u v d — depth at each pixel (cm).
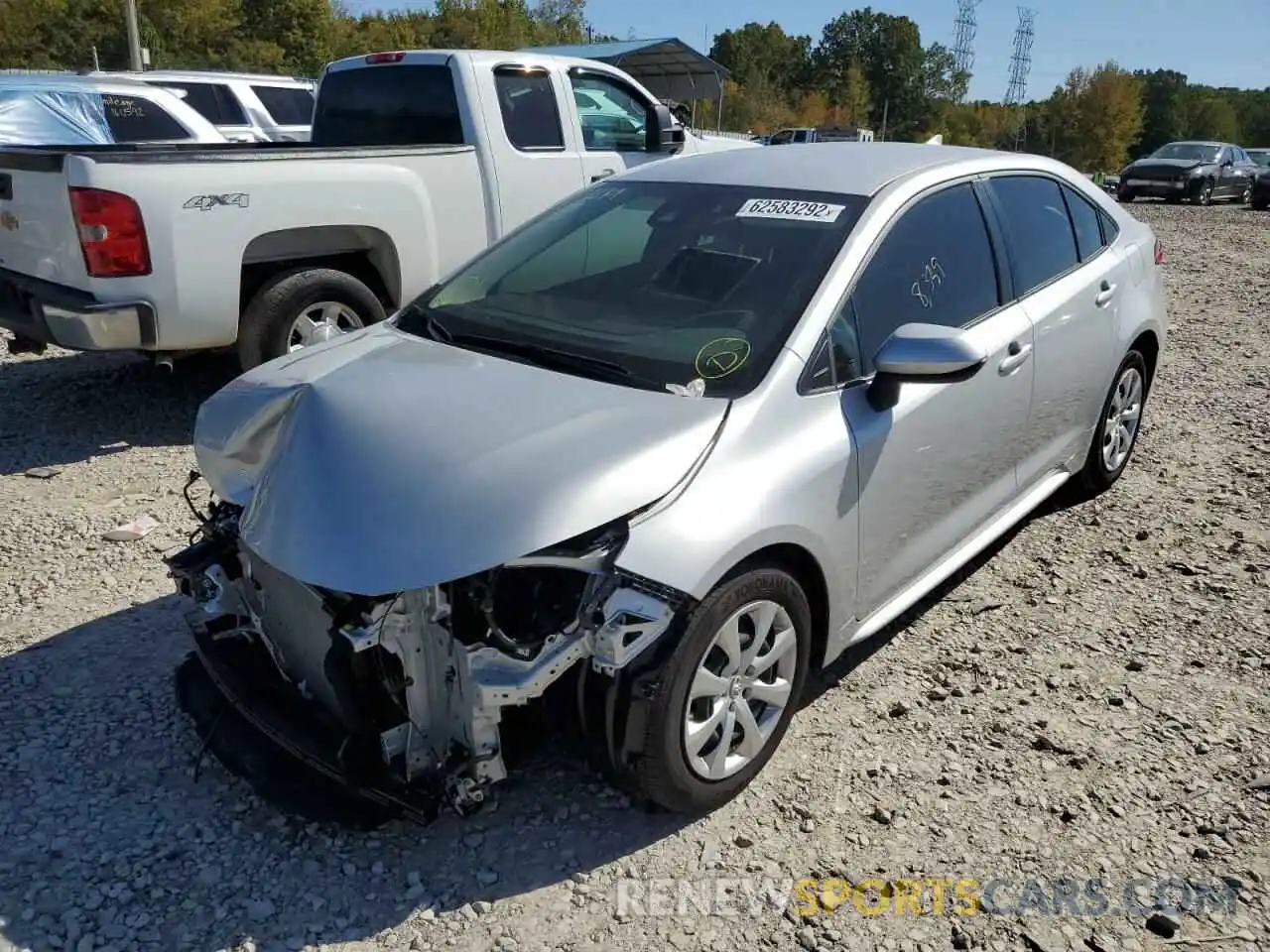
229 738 295
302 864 275
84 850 278
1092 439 489
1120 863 278
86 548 450
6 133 968
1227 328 921
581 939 253
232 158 547
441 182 648
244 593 302
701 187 385
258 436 310
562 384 304
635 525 262
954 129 10888
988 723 337
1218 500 516
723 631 275
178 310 538
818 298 320
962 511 383
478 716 256
